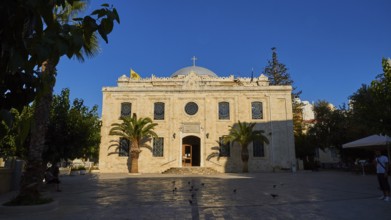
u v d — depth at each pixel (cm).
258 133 3559
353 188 1627
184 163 3853
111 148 3756
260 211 959
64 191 1584
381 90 1362
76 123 1919
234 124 3850
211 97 3925
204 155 3759
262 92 3922
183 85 3959
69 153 1886
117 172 3691
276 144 3772
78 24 235
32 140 1112
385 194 1180
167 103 3912
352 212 923
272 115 3853
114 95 3925
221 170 3688
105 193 1485
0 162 2056
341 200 1180
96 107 2355
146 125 3809
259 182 2109
